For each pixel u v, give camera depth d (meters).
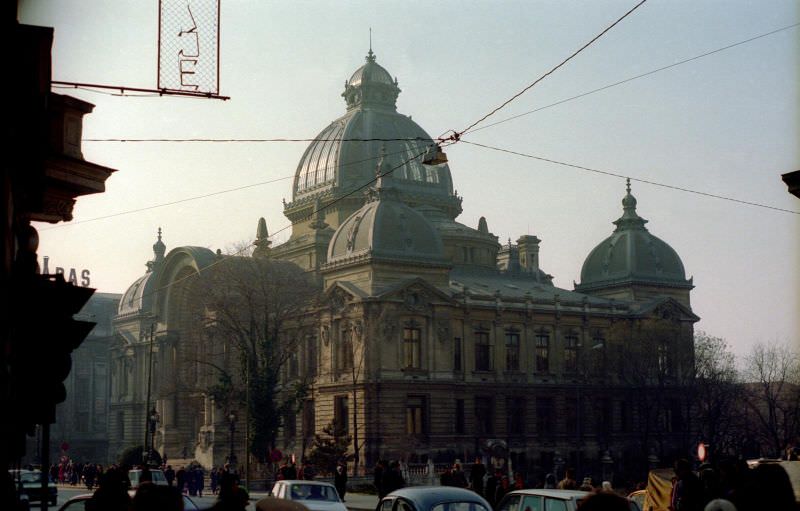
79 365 194.50
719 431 124.06
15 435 21.48
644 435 118.69
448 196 148.62
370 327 109.62
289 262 127.25
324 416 114.12
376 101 153.25
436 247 117.69
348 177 144.12
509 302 123.50
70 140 25.22
